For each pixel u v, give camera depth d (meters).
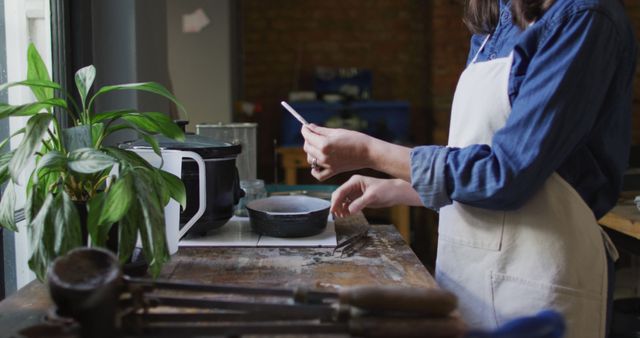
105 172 1.07
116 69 2.07
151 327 0.71
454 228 1.23
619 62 1.08
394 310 0.71
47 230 0.93
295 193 2.12
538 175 1.04
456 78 4.94
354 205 1.37
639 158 3.52
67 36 1.89
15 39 1.65
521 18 1.13
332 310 0.72
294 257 1.29
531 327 0.61
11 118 1.56
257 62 5.21
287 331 0.70
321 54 5.25
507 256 1.16
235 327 0.71
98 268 0.71
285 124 4.80
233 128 2.01
